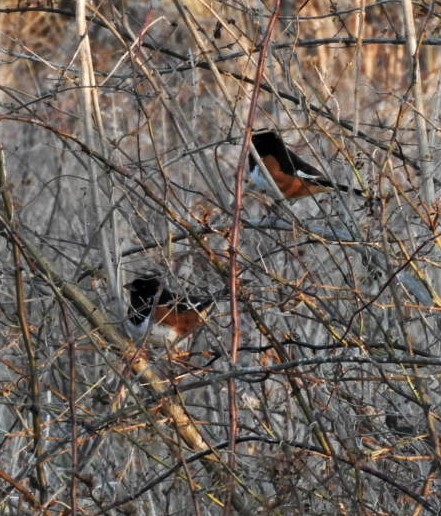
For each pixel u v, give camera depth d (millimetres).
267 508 7438
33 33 16172
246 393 10031
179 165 11906
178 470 7727
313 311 8336
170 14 13445
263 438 7867
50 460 8539
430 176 8922
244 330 10211
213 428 9664
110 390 9047
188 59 10680
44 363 7992
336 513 7992
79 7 8820
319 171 11664
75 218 12227
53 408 8414
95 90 8844
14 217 8375
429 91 13062
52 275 8641
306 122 9984
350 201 9133
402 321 7770
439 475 7699
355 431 8203
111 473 8828
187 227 8203
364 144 12195
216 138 12258
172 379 7480
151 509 8336
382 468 8906
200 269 9953
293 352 9367
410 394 9203
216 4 12445
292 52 9594
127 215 9047
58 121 13250
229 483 7309
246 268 8359
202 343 10398
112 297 8672
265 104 12750
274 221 9977
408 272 9914
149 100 12062
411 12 9258
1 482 8148
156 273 9703
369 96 13594
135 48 9484
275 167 11531
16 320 9547
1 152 8312
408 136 12914
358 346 7875
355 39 10906
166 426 8930
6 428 10203
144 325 9391
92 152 7844
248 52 9023
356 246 9273
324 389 9297
